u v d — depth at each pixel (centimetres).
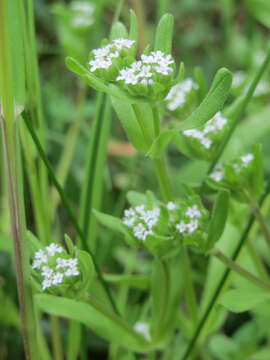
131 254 22
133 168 25
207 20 35
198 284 23
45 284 15
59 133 27
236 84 24
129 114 15
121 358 21
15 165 13
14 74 13
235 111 18
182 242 15
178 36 33
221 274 18
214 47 33
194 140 17
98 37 30
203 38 33
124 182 27
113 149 27
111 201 25
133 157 25
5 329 21
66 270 14
